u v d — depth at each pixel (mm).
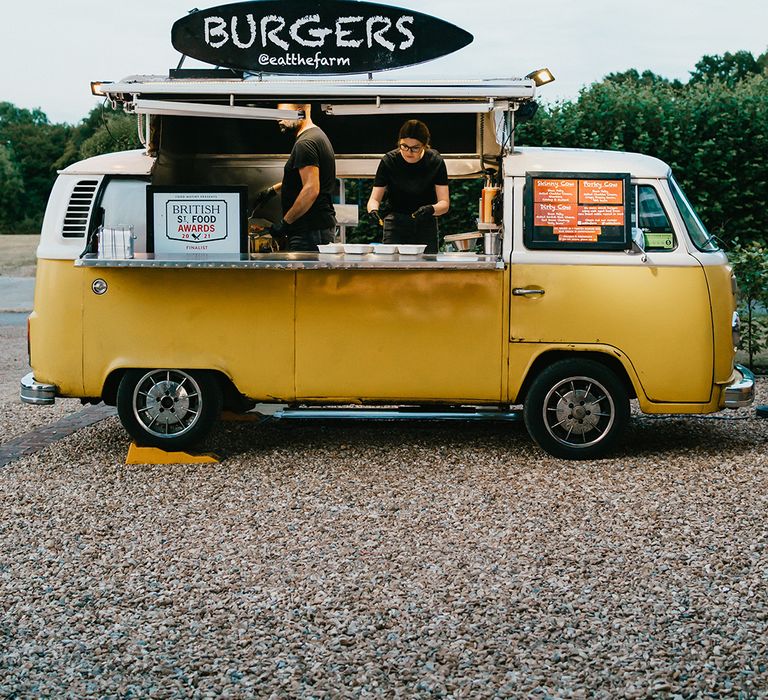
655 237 6676
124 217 6965
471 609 4238
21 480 6449
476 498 5871
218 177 8305
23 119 88750
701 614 4152
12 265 28031
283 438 7539
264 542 5160
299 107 7152
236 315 6750
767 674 3600
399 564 4797
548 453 6816
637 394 6664
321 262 6371
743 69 57312
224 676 3645
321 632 4027
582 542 5082
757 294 10375
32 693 3535
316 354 6758
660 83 15430
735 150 14594
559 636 3955
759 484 6086
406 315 6691
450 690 3520
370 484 6207
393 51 6812
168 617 4211
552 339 6641
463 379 6715
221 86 6609
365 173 8375
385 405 7230
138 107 6590
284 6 6809
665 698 3449
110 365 6809
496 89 6559
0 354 13250
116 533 5348
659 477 6281
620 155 6879
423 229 7473
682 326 6586
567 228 6629
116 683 3607
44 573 4766
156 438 6883
